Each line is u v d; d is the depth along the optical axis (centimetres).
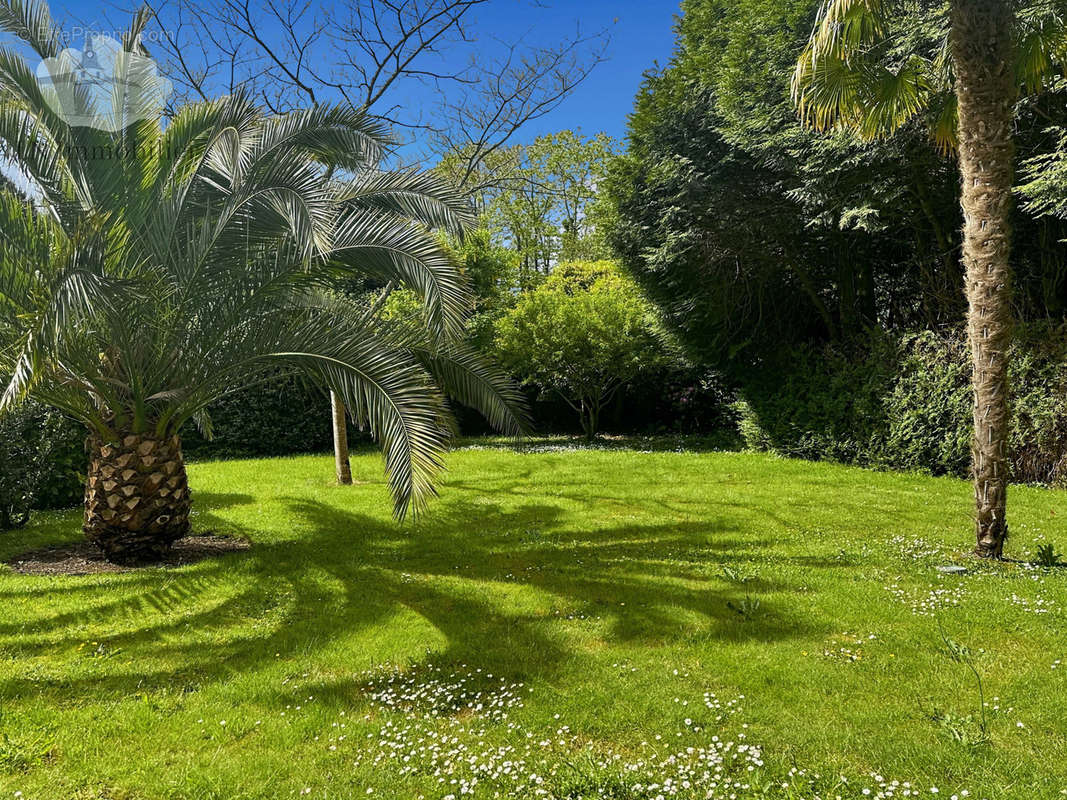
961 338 1020
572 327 1452
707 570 535
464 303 534
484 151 1352
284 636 414
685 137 1192
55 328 416
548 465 1130
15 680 352
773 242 1231
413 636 411
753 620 421
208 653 389
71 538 688
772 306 1344
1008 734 284
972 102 531
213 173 605
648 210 1313
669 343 1449
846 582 491
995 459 547
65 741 292
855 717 300
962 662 355
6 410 432
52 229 519
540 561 574
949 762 262
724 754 273
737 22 1151
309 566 564
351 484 993
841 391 1150
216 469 1152
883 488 904
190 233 566
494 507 806
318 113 652
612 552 601
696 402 1702
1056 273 1014
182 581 523
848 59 612
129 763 275
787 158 1048
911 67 696
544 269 2647
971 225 545
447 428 528
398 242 528
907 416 1027
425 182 653
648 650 381
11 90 539
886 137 870
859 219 952
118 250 536
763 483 952
